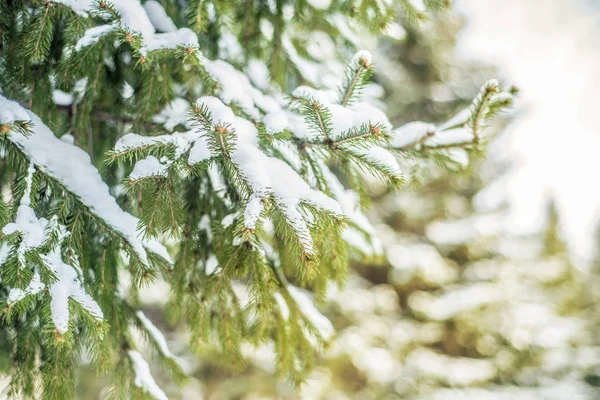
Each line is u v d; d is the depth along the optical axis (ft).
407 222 12.73
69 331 3.50
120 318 4.02
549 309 12.48
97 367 3.84
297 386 4.17
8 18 3.90
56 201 3.77
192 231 4.04
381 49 11.37
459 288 11.98
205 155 3.59
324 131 3.73
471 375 10.78
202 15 4.08
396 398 10.07
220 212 4.10
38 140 3.82
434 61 12.43
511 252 13.28
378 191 12.17
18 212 3.63
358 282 11.86
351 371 10.53
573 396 10.71
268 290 3.84
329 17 4.71
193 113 3.57
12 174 4.09
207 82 3.95
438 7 4.21
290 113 4.07
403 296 12.24
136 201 3.94
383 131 3.65
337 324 10.39
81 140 4.13
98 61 3.99
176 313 4.05
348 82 3.84
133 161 4.22
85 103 4.05
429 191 12.67
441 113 12.98
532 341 11.55
